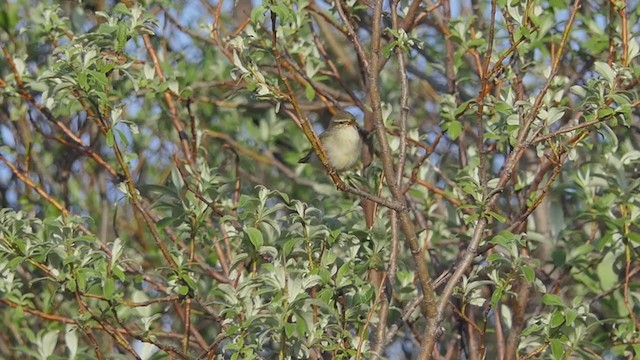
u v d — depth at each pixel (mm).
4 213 10367
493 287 11773
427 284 9555
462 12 15312
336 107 14703
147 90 13672
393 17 10320
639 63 13469
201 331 13453
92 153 12727
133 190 10570
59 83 10273
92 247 10883
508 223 12430
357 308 9766
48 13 13156
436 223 13141
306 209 10164
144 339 10070
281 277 9453
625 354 10961
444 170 14750
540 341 10242
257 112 16594
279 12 9438
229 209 11891
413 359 13289
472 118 13055
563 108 10289
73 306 13664
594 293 12461
